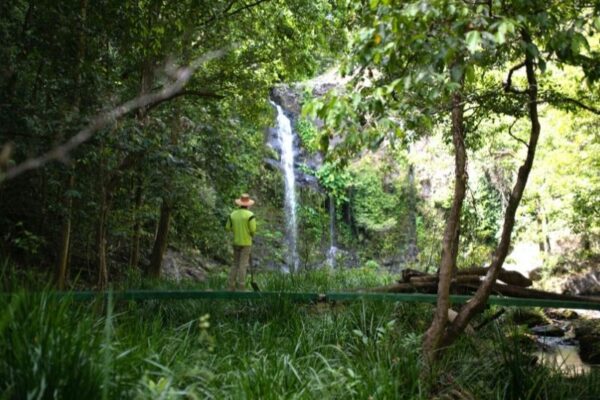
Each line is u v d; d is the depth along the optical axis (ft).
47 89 22.49
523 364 15.56
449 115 22.21
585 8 14.26
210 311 22.17
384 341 15.75
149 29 25.81
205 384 11.51
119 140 22.82
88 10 23.82
